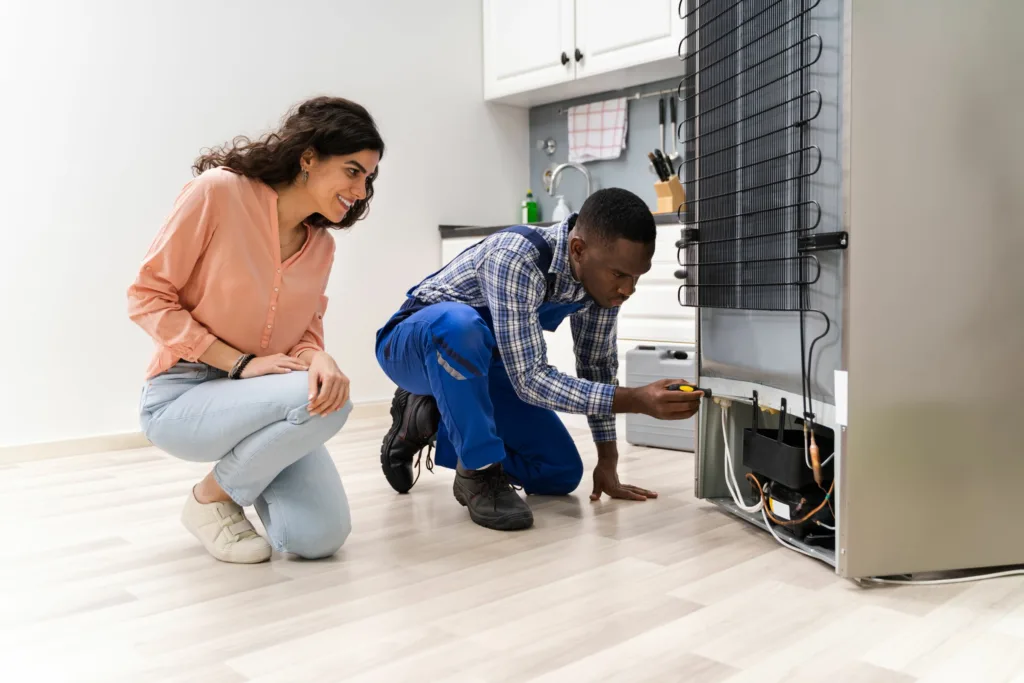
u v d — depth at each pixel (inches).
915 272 55.2
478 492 72.4
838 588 55.8
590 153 151.5
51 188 108.6
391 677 42.8
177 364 61.2
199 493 65.0
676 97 139.6
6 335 106.0
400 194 143.9
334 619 50.9
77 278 111.1
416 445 82.9
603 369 79.9
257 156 58.3
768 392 65.5
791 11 59.2
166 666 44.6
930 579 57.6
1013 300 57.5
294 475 63.2
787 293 60.2
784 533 66.6
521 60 147.6
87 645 47.6
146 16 115.4
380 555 64.1
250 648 46.8
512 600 53.9
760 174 63.4
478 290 72.9
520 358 65.4
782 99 60.4
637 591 55.4
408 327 72.8
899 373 55.4
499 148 158.9
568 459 81.1
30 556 64.9
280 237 61.6
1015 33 56.3
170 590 56.7
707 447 78.2
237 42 124.2
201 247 57.6
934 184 55.1
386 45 141.0
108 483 91.7
